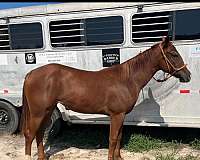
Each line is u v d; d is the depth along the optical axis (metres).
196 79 5.82
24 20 6.71
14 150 6.36
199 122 5.91
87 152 6.18
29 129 5.28
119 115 5.24
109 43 6.23
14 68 6.92
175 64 5.17
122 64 5.37
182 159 5.53
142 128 7.17
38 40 6.70
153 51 5.25
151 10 5.91
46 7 6.55
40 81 5.16
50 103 5.20
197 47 5.74
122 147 6.27
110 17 6.16
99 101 5.21
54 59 6.62
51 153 6.15
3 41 6.93
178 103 6.00
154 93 6.10
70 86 5.20
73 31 6.43
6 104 7.03
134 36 6.06
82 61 6.44
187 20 5.75
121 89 5.18
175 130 7.07
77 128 7.50
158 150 6.11
